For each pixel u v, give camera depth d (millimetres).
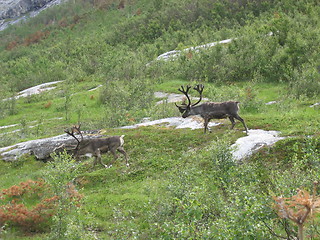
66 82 47594
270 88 30516
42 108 37156
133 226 11102
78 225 11500
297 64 32594
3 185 16438
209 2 72062
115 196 13984
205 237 8484
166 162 16016
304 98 25094
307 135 14852
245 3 67625
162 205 11633
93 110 33719
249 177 11836
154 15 77125
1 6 140000
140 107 30375
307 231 9133
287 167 13695
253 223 8367
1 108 37125
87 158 18156
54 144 19031
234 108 16719
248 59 35750
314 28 38844
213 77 36875
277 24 38406
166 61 43719
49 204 12805
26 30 112500
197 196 10445
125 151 17609
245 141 15578
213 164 12641
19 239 11781
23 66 62438
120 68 43938
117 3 104312
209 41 51781
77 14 108812
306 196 6766
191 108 17531
